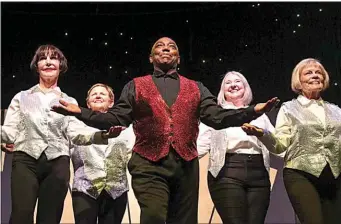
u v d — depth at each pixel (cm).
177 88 319
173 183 309
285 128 356
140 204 304
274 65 541
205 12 569
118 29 575
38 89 381
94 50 571
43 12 573
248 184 375
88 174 391
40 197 363
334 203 346
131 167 312
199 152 400
